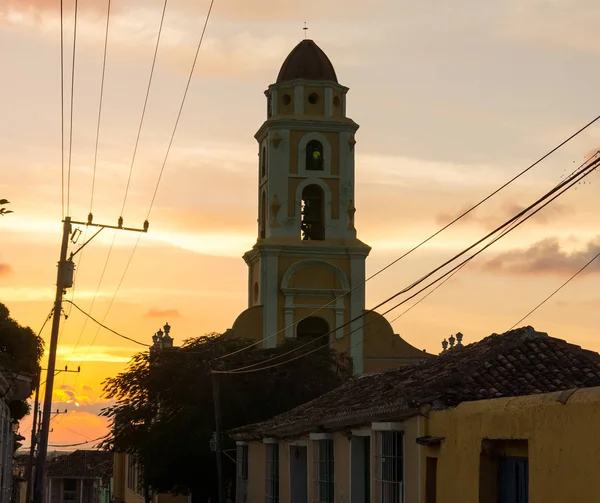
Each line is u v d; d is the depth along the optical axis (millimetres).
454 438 16953
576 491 13047
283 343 45750
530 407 14406
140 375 44000
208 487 44094
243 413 42844
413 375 22812
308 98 57438
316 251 56000
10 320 42938
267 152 57625
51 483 88312
